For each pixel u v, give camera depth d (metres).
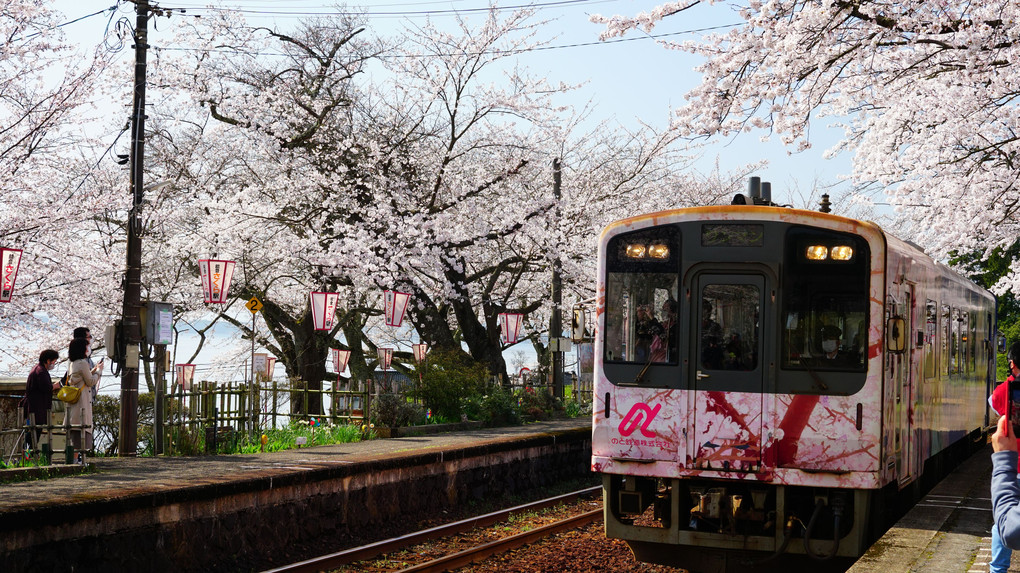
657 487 9.16
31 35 16.48
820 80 11.70
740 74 11.53
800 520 8.65
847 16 10.57
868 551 6.98
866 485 8.33
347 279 24.44
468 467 14.17
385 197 23.31
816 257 8.65
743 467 8.59
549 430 18.30
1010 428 3.77
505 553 10.16
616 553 10.34
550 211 24.62
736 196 9.34
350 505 11.72
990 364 18.47
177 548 9.17
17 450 12.66
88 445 12.86
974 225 15.64
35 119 16.72
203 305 25.05
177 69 22.44
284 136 23.00
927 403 10.91
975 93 12.58
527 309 28.22
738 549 8.77
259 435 15.59
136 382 13.86
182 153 23.53
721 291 8.83
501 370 26.84
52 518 7.83
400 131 24.61
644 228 9.10
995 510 3.71
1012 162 14.20
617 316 9.12
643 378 8.96
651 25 11.34
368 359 33.06
